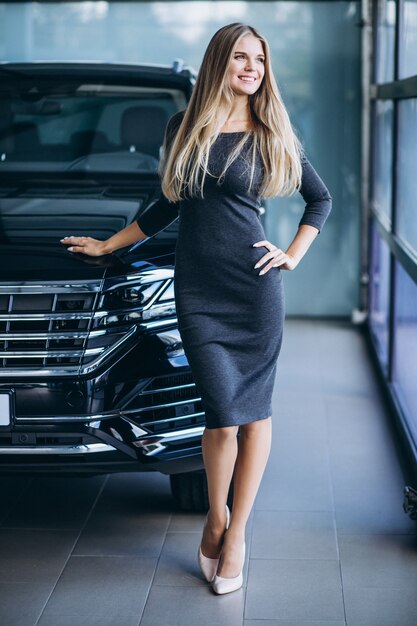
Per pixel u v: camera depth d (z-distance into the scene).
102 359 3.00
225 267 2.80
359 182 6.85
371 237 6.48
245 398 2.88
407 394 4.50
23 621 2.79
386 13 5.67
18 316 2.99
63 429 3.02
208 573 3.03
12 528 3.43
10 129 4.32
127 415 3.04
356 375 5.46
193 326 2.83
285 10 6.68
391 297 4.98
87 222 3.42
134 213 3.57
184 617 2.82
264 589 2.99
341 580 3.04
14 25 6.76
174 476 3.46
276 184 2.79
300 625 2.77
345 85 6.74
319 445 4.29
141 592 2.97
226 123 2.82
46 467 3.07
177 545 3.29
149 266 3.08
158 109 4.32
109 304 3.01
